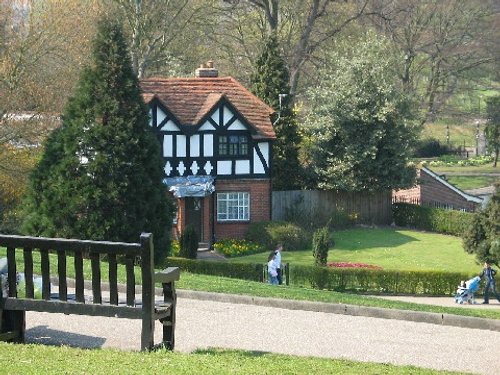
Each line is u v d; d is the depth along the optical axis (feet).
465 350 59.52
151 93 176.55
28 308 45.16
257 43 266.57
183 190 171.42
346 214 203.41
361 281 133.49
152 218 108.99
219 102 177.78
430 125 442.50
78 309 44.62
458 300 127.03
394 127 203.10
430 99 306.55
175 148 175.32
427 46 294.46
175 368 40.29
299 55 254.06
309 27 253.24
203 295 72.84
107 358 41.70
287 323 64.54
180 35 247.70
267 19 261.24
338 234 194.39
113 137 107.04
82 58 163.32
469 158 392.06
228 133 178.70
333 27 263.29
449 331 66.44
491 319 69.00
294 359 48.37
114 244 43.55
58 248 44.45
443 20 293.23
